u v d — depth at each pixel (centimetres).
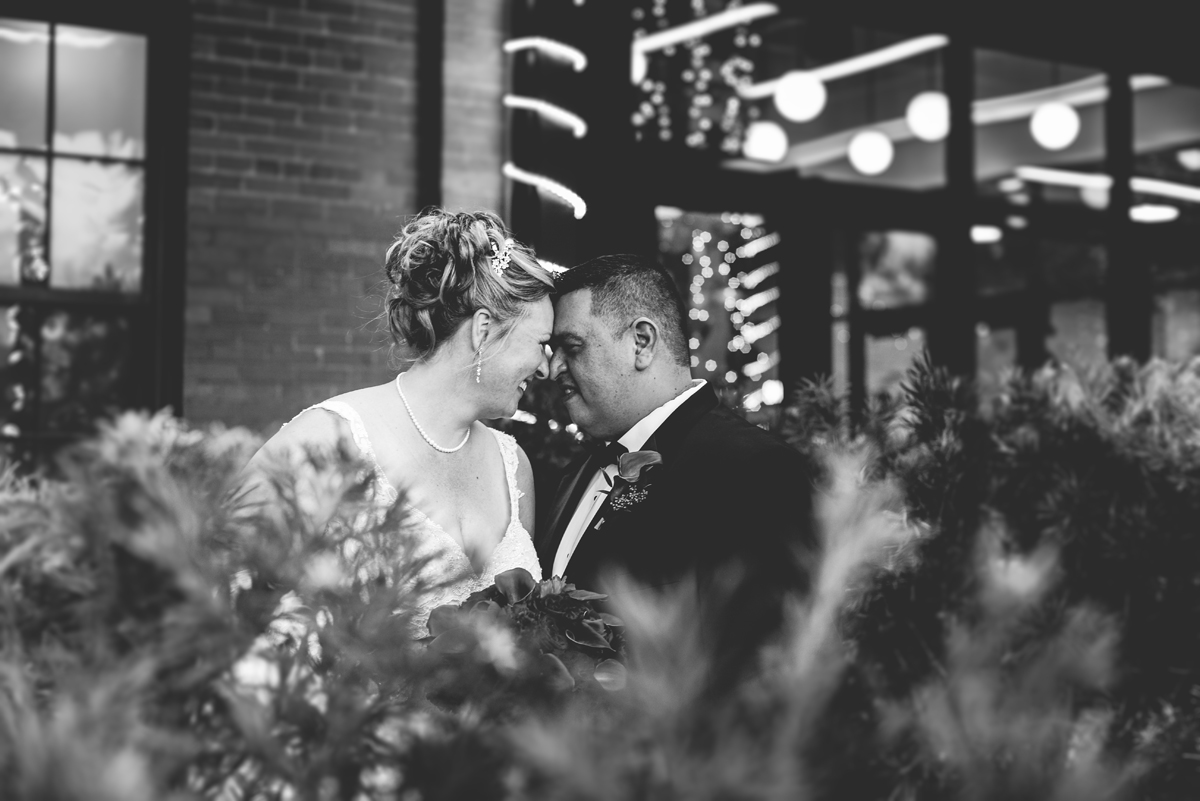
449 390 228
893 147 697
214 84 518
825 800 75
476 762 77
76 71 506
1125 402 241
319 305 529
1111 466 217
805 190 688
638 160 612
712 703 78
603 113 561
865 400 222
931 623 118
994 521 186
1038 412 228
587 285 241
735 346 716
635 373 238
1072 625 94
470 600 118
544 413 304
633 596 84
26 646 82
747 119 670
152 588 80
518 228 537
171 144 513
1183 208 745
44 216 502
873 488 108
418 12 548
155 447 87
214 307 514
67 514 80
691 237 708
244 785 79
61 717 65
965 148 681
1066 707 86
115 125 511
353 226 537
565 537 242
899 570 123
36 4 498
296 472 92
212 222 516
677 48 646
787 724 73
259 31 525
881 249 702
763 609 116
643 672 79
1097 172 727
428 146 546
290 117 529
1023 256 708
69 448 82
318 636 87
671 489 221
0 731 66
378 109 542
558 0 558
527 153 549
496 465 248
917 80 692
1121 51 720
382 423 224
